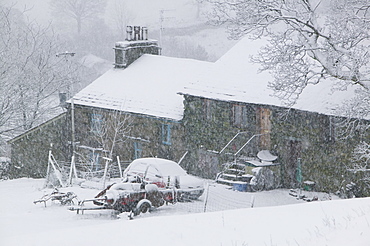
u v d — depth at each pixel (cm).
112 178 3975
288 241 1273
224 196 3091
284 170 3506
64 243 1430
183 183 2845
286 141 3500
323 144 3297
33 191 3422
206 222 1567
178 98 4219
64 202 2700
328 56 2669
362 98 2675
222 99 3703
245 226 1489
